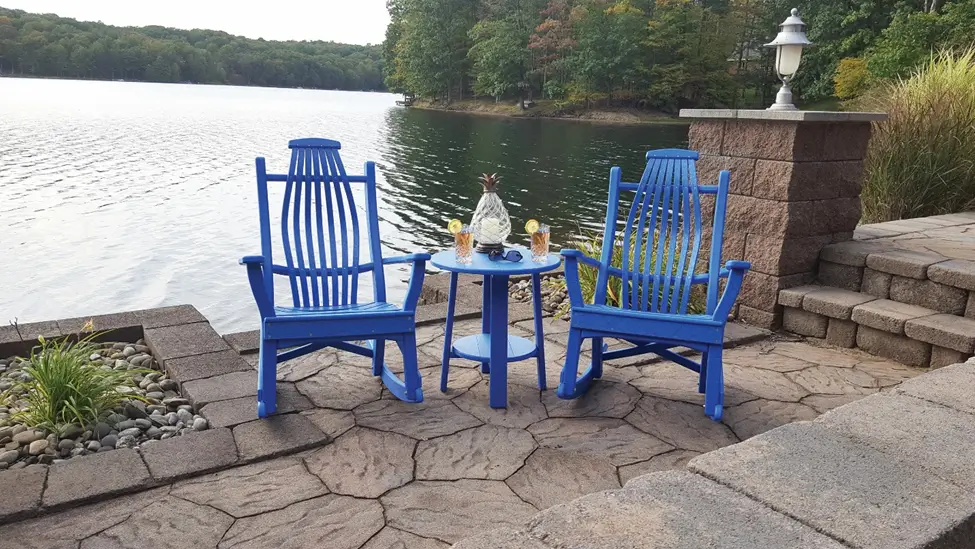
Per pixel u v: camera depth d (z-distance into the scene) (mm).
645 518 1279
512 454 2557
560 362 3588
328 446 2592
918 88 6102
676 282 3104
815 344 3975
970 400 1902
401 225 13328
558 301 4832
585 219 13531
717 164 4348
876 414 1792
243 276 9477
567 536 1219
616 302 4527
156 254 10453
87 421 2771
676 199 3172
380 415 2871
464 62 54375
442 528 2072
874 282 4000
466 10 54156
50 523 2068
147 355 3576
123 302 8344
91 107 41000
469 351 3119
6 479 2252
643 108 47062
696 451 2617
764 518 1286
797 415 2967
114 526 2057
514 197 15891
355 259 3238
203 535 2018
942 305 3697
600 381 3322
